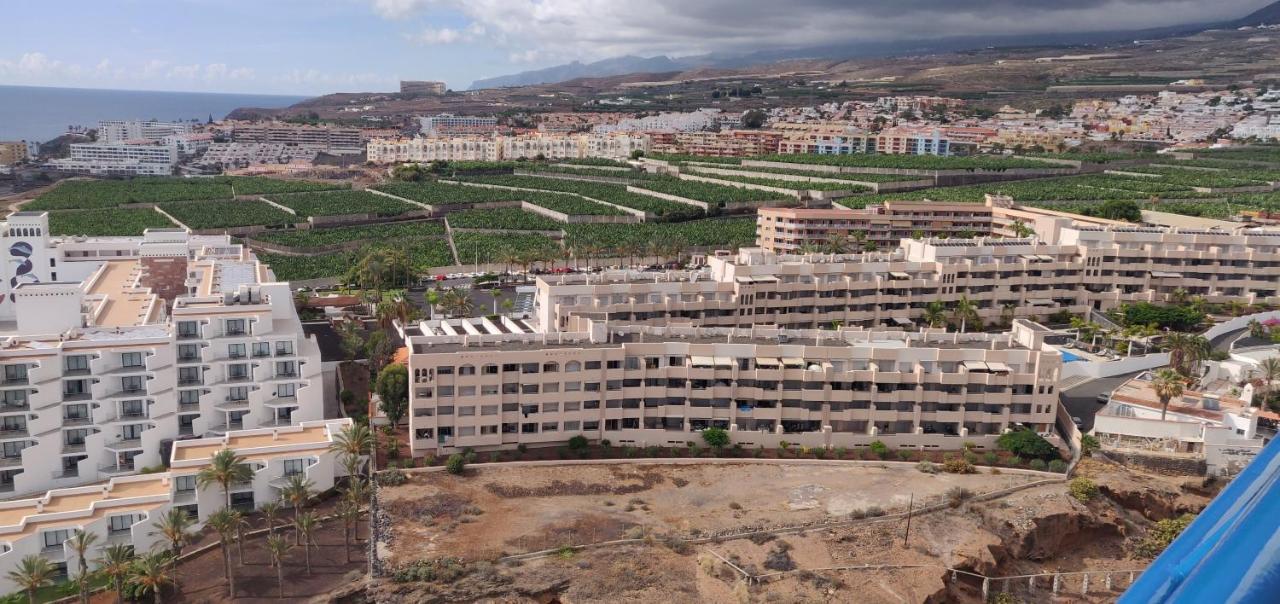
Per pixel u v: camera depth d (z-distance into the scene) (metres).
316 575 131.88
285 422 178.25
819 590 131.50
